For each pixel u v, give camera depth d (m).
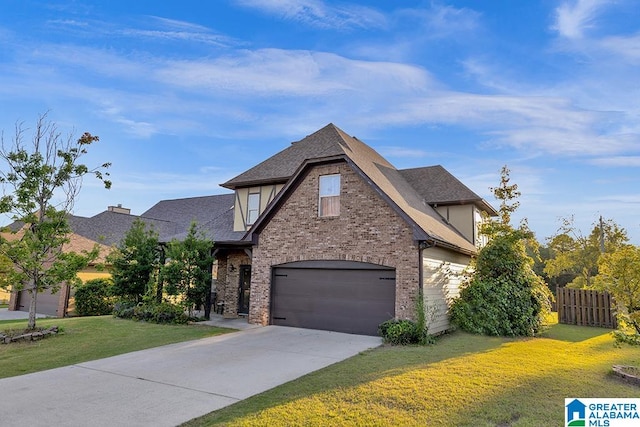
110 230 26.50
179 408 5.97
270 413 5.68
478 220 19.84
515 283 14.06
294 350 10.32
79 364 8.80
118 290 17.36
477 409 5.82
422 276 12.17
